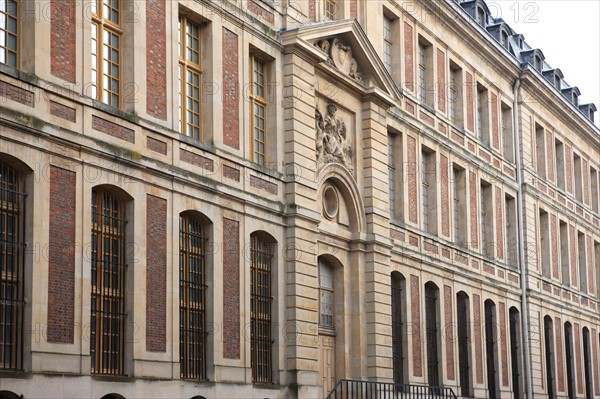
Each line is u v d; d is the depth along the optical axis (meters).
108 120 25.77
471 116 48.72
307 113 34.09
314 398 32.66
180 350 28.17
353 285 36.47
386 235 38.06
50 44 24.20
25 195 23.42
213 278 29.28
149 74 27.55
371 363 36.31
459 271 45.12
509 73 53.31
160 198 27.47
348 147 36.84
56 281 23.86
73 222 24.47
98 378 24.64
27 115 23.22
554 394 55.53
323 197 35.44
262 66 33.28
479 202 48.59
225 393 29.17
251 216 31.11
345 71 36.59
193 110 29.91
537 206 55.69
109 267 25.91
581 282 63.69
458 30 47.19
